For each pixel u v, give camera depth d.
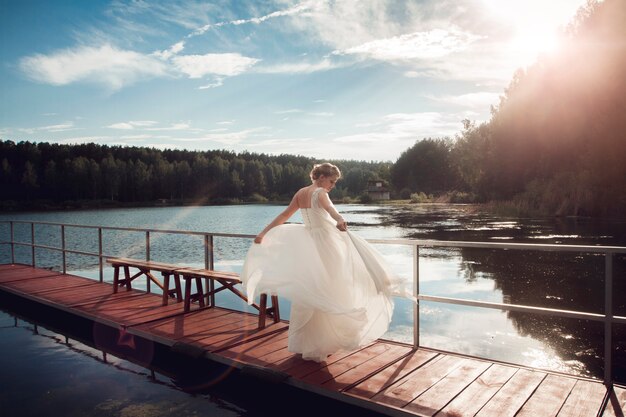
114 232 31.44
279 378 3.70
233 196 124.81
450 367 3.87
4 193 96.12
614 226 21.86
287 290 3.93
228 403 4.02
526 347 6.27
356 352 4.31
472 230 22.30
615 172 27.67
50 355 5.36
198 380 4.54
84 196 104.12
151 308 6.29
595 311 8.01
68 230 33.94
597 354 6.00
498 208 33.97
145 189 113.88
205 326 5.33
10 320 7.02
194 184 122.00
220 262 15.57
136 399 4.11
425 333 6.92
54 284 8.22
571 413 2.99
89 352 5.46
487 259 13.64
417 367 3.89
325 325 3.98
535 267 12.03
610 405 3.09
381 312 4.02
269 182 138.75
